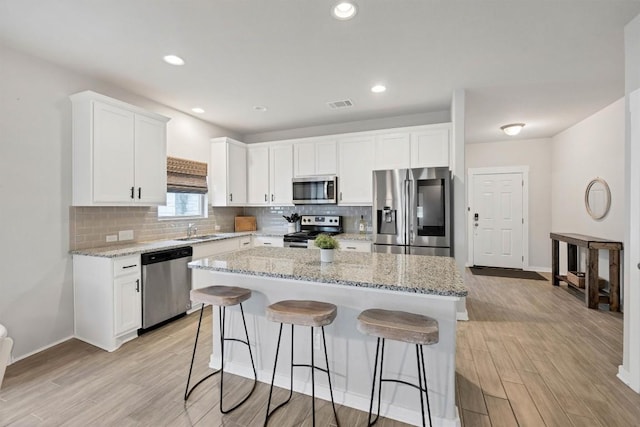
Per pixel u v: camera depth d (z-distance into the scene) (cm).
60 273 277
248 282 226
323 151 451
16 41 234
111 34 227
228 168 457
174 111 399
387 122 445
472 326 314
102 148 280
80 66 276
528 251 577
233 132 514
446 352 173
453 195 356
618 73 297
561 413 184
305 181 455
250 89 333
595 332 298
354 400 192
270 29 222
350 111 412
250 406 192
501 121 461
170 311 322
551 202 559
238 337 229
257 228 536
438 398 174
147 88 328
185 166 409
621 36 231
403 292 161
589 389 207
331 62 273
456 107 338
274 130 513
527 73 297
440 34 229
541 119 452
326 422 178
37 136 259
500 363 241
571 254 461
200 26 218
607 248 359
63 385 213
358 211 471
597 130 418
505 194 591
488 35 230
